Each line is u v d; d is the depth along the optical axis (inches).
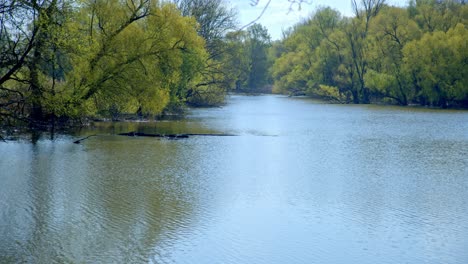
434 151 1401.3
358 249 666.8
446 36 2901.1
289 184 993.5
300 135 1702.8
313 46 3821.4
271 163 1198.3
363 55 3341.5
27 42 1148.5
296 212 814.5
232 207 834.2
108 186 941.2
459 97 2854.3
